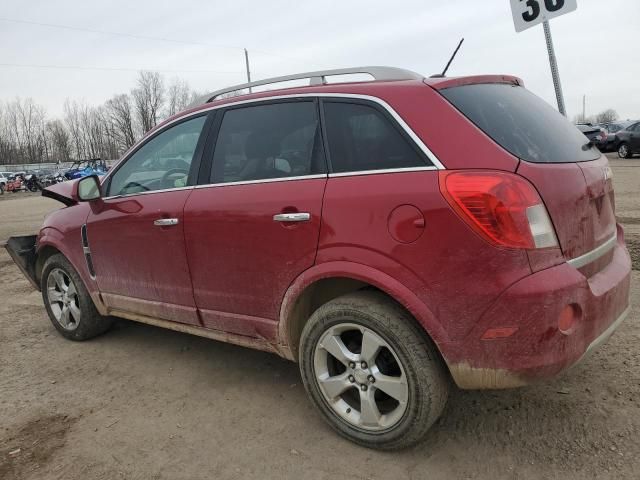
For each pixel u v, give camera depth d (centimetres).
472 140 237
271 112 307
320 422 301
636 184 1180
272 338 300
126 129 9100
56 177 4012
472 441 272
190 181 335
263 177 299
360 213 252
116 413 324
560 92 460
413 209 237
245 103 322
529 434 274
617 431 268
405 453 267
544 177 230
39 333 478
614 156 2298
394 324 247
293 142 291
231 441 288
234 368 379
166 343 436
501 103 268
